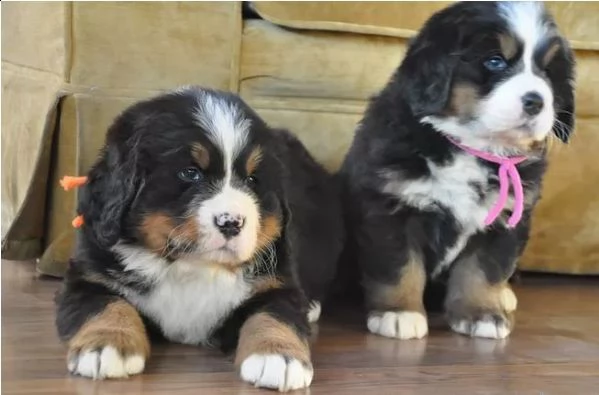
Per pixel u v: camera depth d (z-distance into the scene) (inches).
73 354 39.4
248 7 52.2
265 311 41.3
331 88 53.0
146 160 40.4
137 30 50.1
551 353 44.6
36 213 51.9
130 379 39.4
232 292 41.9
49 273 51.3
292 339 40.3
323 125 53.1
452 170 45.8
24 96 54.2
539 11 45.9
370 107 48.3
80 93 49.8
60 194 51.0
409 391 39.9
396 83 47.1
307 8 52.5
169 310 42.2
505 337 46.4
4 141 57.3
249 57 52.0
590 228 56.9
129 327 40.2
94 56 49.8
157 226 40.3
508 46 44.8
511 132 44.3
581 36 56.1
